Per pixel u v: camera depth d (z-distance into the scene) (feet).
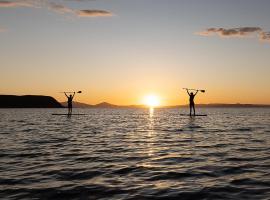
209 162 62.18
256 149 81.35
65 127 165.58
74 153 74.69
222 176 49.52
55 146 87.92
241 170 54.03
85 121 231.91
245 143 95.09
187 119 271.08
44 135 120.06
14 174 50.90
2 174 50.88
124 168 56.08
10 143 94.02
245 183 44.70
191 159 65.92
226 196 38.37
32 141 99.81
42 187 42.63
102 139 107.55
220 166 57.82
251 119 273.13
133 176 49.70
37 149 81.41
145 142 98.63
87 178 48.19
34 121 228.22
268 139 106.22
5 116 327.06
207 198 37.70
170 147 86.17
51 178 48.06
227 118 290.56
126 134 126.41
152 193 39.86
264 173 51.39
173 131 140.67
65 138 109.81
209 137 113.80
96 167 56.95
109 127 167.84
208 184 44.37
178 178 48.29
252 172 52.31
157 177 48.91
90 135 121.70
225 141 100.73
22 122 214.07
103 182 45.55
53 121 229.25
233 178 48.03
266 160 63.93
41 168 55.93
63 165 58.95
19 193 39.73
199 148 83.92
